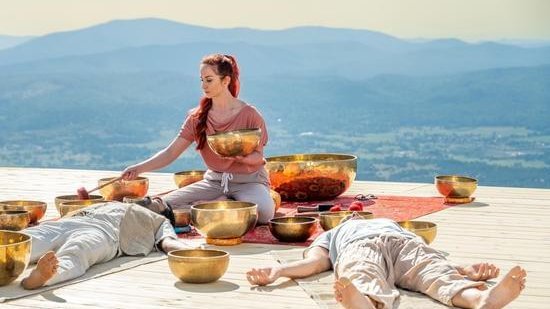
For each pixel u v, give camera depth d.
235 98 5.91
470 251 5.10
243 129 5.75
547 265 4.78
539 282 4.45
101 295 4.22
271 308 4.01
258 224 5.80
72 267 4.49
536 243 5.29
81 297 4.19
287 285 4.35
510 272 3.73
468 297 3.83
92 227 4.83
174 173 7.84
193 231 5.64
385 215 6.14
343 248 4.28
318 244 4.52
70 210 5.58
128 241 4.97
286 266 4.37
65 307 4.04
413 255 4.13
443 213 6.25
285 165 6.62
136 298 4.18
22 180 8.22
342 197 6.95
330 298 4.06
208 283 4.41
